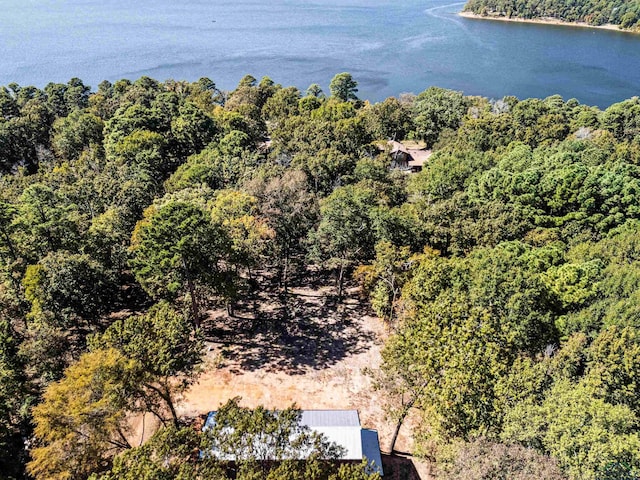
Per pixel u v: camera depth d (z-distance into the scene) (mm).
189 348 29531
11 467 27078
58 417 23531
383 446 30656
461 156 74312
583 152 70625
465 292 33562
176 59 185125
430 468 28938
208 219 38812
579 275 36219
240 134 80125
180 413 32844
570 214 52938
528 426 21641
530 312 32375
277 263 52500
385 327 42719
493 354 24922
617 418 20875
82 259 37531
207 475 18656
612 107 102625
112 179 61312
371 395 34969
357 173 63938
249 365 37719
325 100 119750
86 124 90625
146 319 29141
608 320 31188
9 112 96562
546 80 163625
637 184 52375
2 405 27812
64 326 36500
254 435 20031
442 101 109375
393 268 39812
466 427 23688
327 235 44281
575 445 20406
